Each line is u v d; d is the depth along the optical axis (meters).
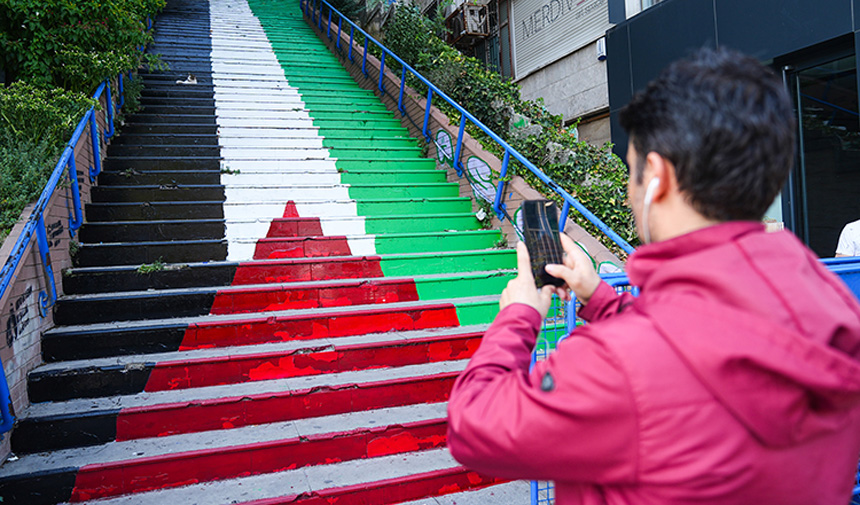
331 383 3.26
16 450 2.74
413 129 7.62
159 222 4.65
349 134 7.33
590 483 0.73
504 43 11.87
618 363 0.66
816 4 5.59
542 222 1.03
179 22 11.25
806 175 6.20
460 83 7.39
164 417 2.95
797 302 0.66
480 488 2.89
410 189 6.07
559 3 9.83
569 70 9.59
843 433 0.72
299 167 6.22
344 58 10.29
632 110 0.81
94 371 3.12
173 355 3.39
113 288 3.97
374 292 4.30
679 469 0.64
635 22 7.77
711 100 0.71
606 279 2.10
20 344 2.98
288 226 5.05
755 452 0.64
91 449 2.77
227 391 3.17
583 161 6.09
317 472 2.82
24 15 5.02
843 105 5.75
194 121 6.92
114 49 5.73
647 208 0.79
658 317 0.69
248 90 8.27
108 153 5.77
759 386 0.63
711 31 6.69
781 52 5.96
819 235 6.09
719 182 0.70
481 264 4.94
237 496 2.58
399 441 3.04
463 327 4.12
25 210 3.69
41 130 4.35
